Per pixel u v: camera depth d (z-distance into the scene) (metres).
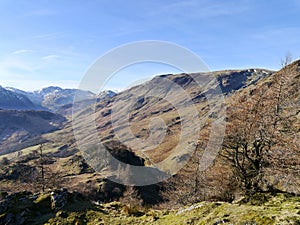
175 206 25.06
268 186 14.22
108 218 14.69
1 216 15.02
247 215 9.16
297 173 15.08
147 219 13.49
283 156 15.90
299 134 15.98
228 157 18.55
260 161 16.44
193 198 22.52
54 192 16.78
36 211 15.66
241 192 16.58
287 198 11.05
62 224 14.22
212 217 9.86
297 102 16.39
